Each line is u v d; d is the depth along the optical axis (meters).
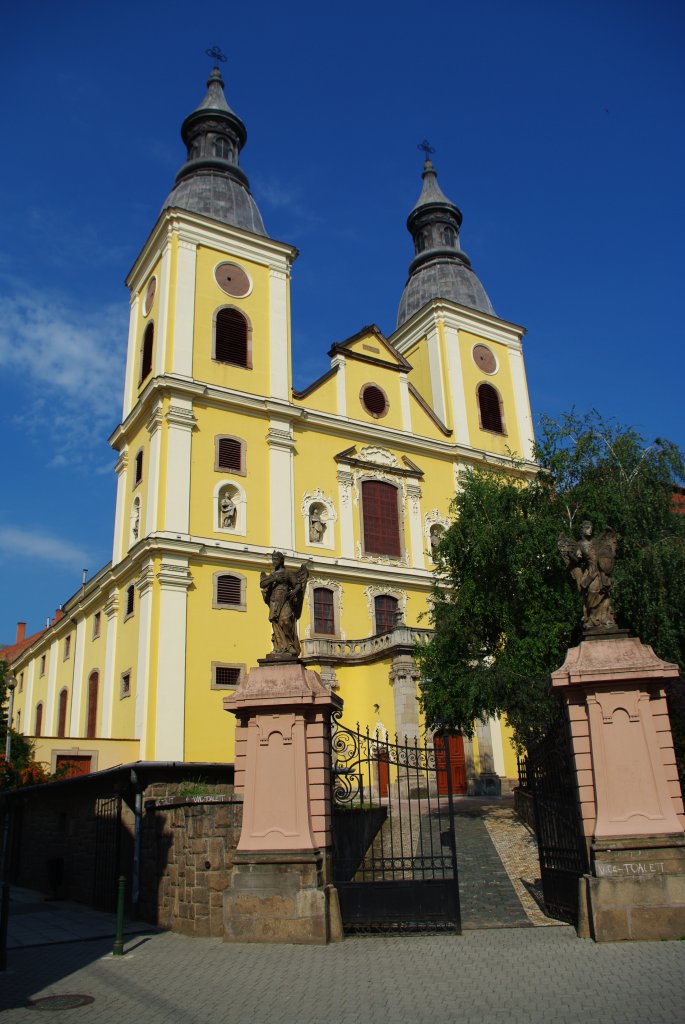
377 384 38.94
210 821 12.64
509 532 21.47
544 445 22.95
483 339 44.31
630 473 21.44
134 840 15.06
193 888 12.73
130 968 10.43
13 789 24.16
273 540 32.62
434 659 23.23
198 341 33.94
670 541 19.47
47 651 48.69
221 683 29.39
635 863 10.66
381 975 9.45
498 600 21.91
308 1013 8.11
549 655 20.81
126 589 32.81
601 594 12.19
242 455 33.25
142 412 33.78
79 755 29.12
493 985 8.79
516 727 21.73
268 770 12.20
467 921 12.62
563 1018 7.51
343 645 31.80
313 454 35.56
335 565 33.88
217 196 38.34
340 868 12.77
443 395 41.59
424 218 49.81
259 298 36.38
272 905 11.52
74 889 18.45
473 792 30.73
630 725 11.23
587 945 10.34
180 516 30.67
